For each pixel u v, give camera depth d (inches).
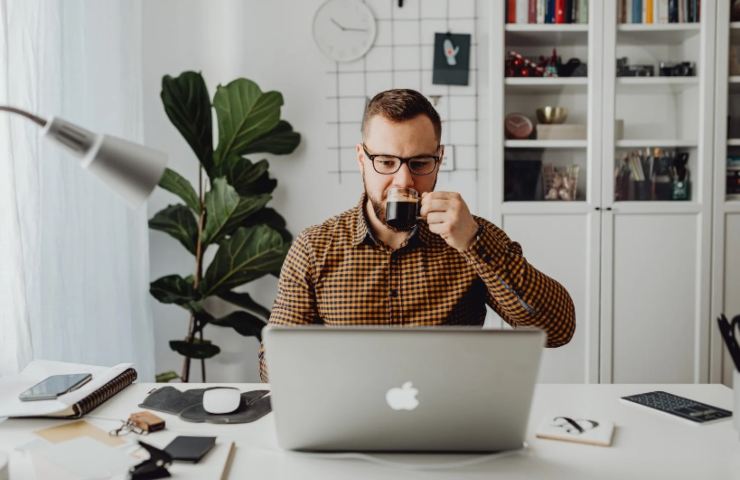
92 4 89.1
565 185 102.1
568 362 102.3
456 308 60.2
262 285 116.7
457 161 115.5
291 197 115.9
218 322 104.1
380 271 60.0
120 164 36.9
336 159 115.5
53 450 40.8
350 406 37.8
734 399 42.8
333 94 115.2
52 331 77.7
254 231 101.0
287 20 114.5
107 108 92.2
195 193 104.1
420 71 115.0
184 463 38.3
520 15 101.2
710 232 100.7
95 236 88.7
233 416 46.4
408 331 36.2
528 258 102.2
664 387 53.6
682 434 43.0
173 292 102.2
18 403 46.5
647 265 101.4
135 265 100.0
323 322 61.4
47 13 76.7
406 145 55.7
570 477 36.6
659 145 101.0
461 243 52.0
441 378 36.8
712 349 101.2
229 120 103.9
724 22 99.0
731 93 100.6
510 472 37.3
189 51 114.4
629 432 43.5
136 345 100.1
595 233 101.2
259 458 39.6
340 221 62.9
